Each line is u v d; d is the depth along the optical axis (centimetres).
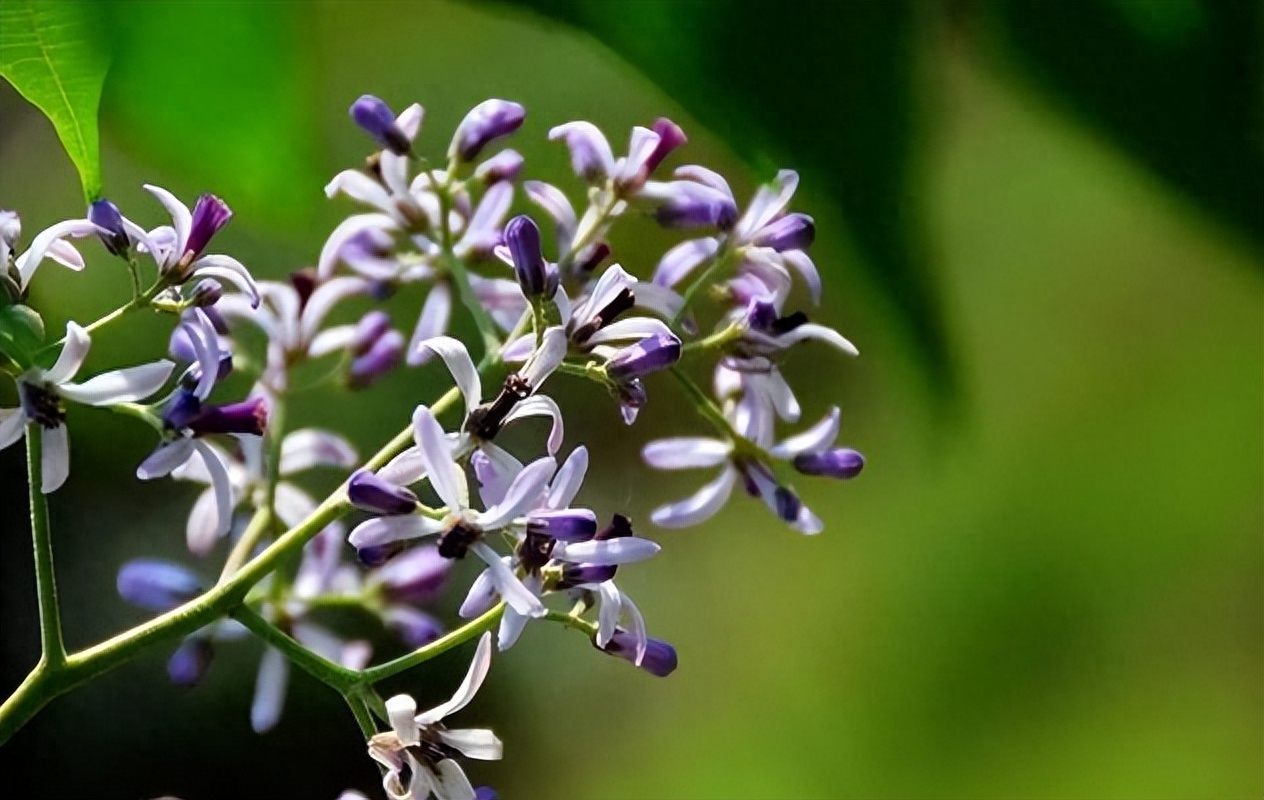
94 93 48
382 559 48
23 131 80
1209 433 104
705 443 52
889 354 45
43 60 47
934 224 45
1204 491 104
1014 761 100
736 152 45
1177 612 102
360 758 101
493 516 48
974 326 100
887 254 45
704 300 54
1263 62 45
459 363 49
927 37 45
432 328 53
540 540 48
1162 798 97
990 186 79
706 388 62
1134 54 45
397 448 49
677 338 49
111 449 91
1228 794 96
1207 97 45
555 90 82
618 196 51
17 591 89
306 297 54
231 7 49
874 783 103
